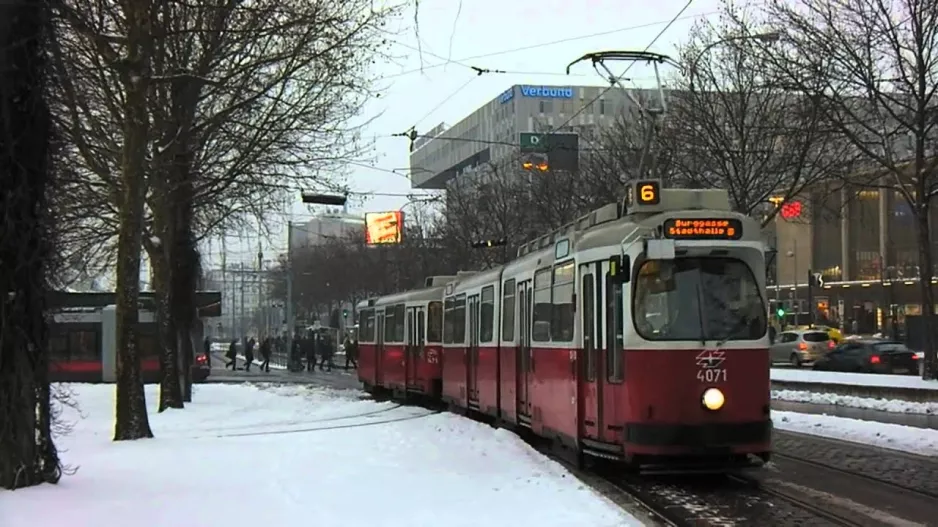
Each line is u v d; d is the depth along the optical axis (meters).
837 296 64.62
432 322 24.62
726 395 11.09
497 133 93.25
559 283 13.81
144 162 16.25
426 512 8.77
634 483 11.75
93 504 8.80
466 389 20.75
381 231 57.91
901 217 59.69
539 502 9.33
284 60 18.48
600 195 33.84
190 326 25.84
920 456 13.69
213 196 22.70
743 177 28.70
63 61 11.40
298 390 33.19
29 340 9.48
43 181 9.62
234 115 19.97
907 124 25.81
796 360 43.50
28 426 9.51
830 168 28.70
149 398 27.62
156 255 22.41
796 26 25.80
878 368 37.31
